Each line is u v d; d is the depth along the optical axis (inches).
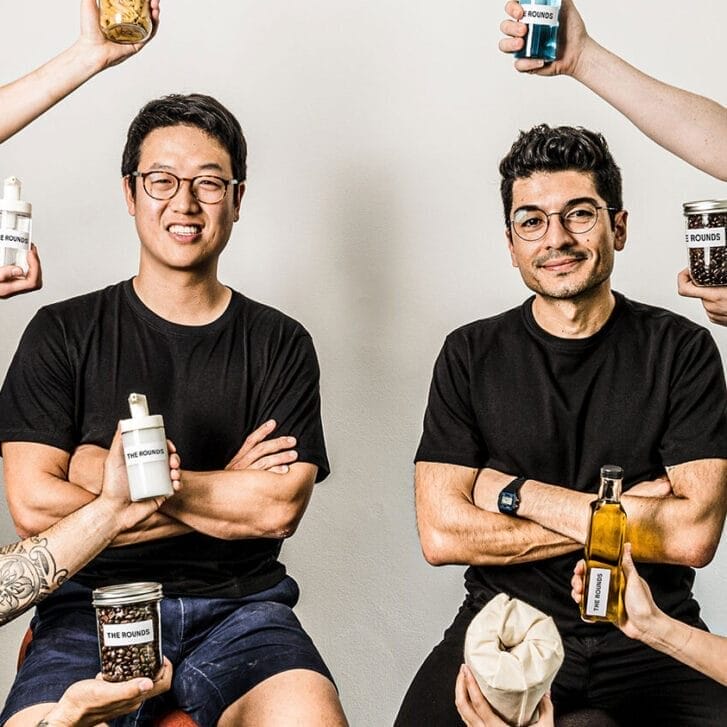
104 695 67.6
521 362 88.6
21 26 110.3
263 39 109.4
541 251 84.8
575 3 109.2
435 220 109.7
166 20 109.6
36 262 82.6
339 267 110.3
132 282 89.9
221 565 86.4
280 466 86.3
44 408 85.7
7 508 109.0
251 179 109.9
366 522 111.6
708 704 81.3
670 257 109.0
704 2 108.3
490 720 65.3
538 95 109.0
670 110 86.9
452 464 88.7
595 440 86.8
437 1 108.8
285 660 80.8
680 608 85.8
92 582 84.7
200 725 81.9
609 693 84.4
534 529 84.7
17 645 111.1
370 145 109.6
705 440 84.7
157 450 73.9
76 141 109.8
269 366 88.9
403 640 111.7
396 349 110.7
